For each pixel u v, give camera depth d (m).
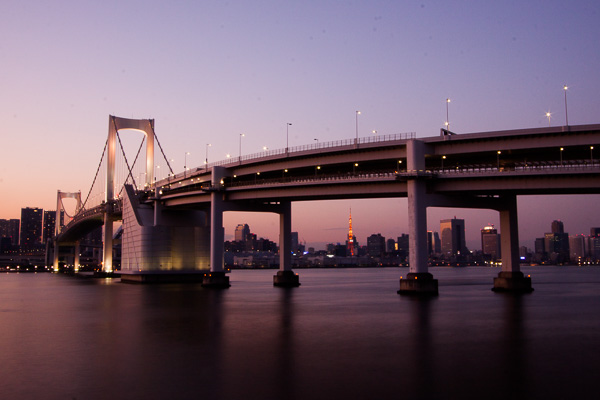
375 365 29.09
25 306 69.44
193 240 133.62
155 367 28.84
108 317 54.38
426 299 76.44
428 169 86.44
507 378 26.09
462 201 83.75
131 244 140.25
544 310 60.16
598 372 27.39
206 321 49.88
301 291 101.62
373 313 56.75
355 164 89.56
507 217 90.94
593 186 71.38
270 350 33.84
